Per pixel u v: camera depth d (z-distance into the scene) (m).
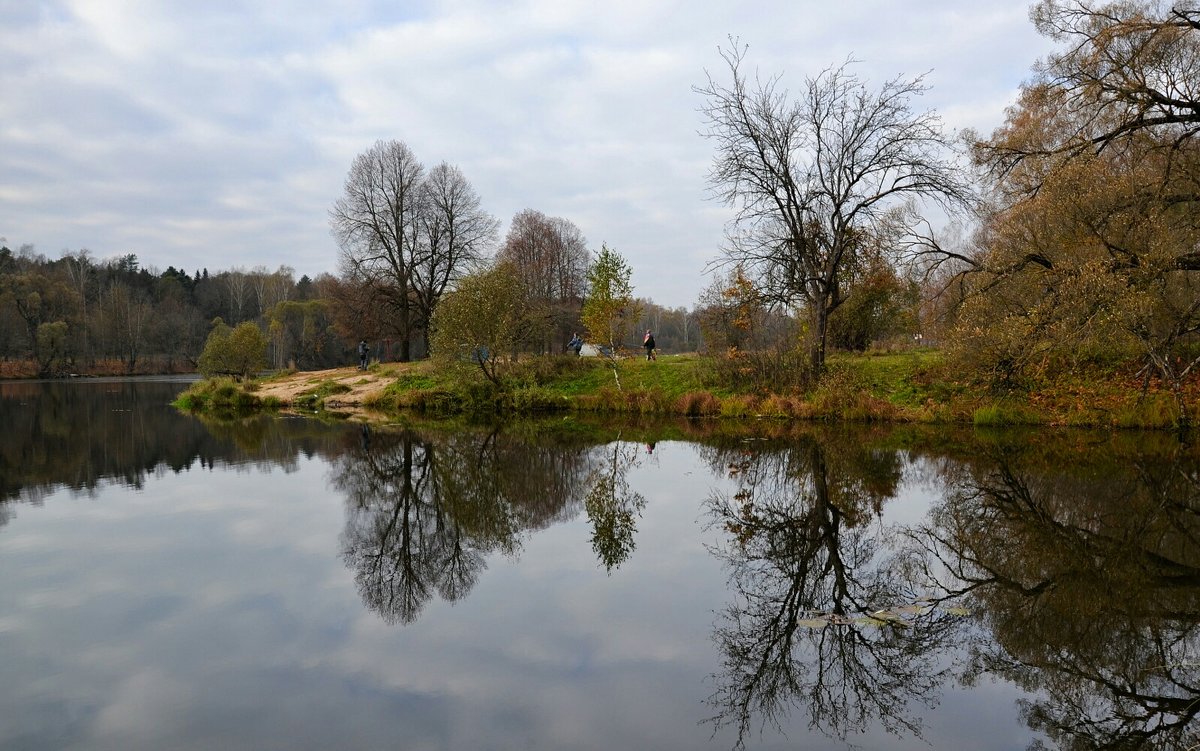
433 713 5.00
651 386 29.52
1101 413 19.70
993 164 21.67
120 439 20.73
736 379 27.81
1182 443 16.98
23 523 10.58
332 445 19.45
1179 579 7.95
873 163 24.59
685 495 12.81
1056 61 18.56
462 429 23.55
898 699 5.40
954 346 22.02
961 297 23.53
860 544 9.52
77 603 7.18
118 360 78.94
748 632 6.61
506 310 29.48
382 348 63.16
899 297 33.28
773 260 25.73
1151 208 17.23
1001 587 7.82
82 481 14.08
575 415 27.91
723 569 8.53
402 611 7.05
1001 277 20.84
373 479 14.39
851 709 5.21
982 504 11.46
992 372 21.34
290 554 9.05
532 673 5.68
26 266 81.88
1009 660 6.11
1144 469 13.91
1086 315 17.34
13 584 7.75
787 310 27.69
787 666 5.90
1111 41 17.09
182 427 24.19
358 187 41.25
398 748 4.53
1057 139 21.34
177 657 5.92
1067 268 17.78
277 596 7.46
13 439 20.66
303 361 71.19
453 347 29.16
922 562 8.73
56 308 70.75
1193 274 19.61
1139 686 5.62
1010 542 9.45
